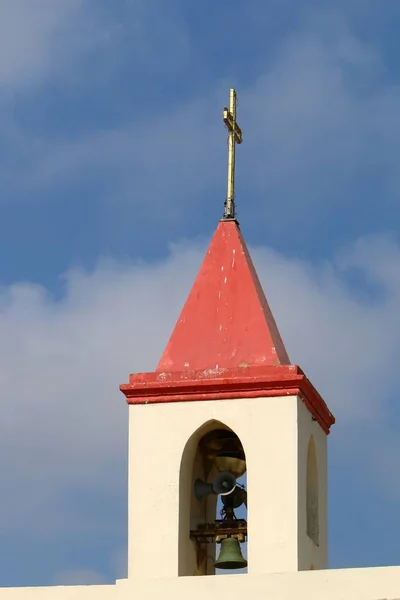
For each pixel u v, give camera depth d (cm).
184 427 2831
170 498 2806
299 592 2617
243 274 2975
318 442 2942
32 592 2709
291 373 2806
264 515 2753
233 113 3073
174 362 2886
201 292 2966
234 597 2642
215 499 3006
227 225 3039
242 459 2925
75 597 2700
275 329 2942
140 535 2795
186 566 2811
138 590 2686
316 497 2909
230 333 2905
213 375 2838
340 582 2605
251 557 2734
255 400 2812
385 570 2594
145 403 2856
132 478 2827
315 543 2873
